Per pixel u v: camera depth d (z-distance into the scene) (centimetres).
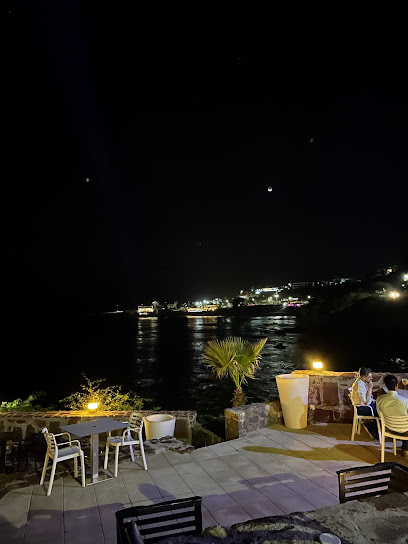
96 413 842
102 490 492
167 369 4397
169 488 495
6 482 517
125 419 807
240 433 683
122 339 9344
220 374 980
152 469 553
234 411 698
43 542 382
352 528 261
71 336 11238
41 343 8962
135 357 5725
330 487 486
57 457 493
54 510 445
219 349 957
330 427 710
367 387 644
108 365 4944
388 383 559
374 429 662
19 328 15700
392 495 300
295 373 779
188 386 3344
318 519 273
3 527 411
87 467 562
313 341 6644
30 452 779
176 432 827
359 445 621
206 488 492
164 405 2678
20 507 452
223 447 632
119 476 532
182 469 551
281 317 16200
